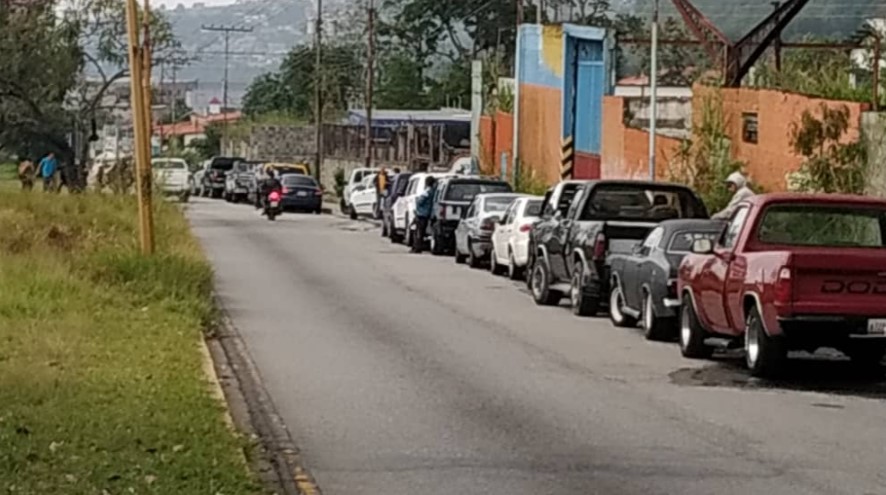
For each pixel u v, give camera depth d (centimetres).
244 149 10794
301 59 11062
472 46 9250
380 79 9806
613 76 4831
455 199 4009
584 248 2464
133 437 1150
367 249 4206
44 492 969
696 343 1923
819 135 3031
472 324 2325
